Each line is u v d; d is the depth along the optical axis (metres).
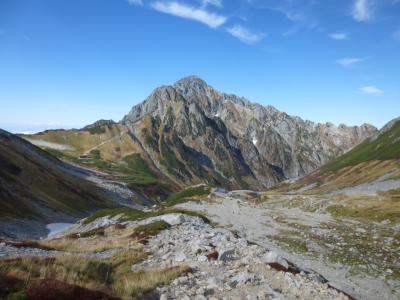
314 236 58.41
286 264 27.00
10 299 12.73
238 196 134.62
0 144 149.88
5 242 31.11
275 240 54.97
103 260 26.06
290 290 22.22
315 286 23.48
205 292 19.41
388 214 74.56
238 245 32.47
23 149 171.62
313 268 38.59
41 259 20.64
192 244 31.88
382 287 33.81
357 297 28.97
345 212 83.88
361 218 76.44
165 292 18.67
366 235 58.84
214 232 41.94
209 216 80.81
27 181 130.12
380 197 96.94
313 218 80.06
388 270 39.03
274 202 120.00
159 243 34.53
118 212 85.31
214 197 121.88
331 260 43.09
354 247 50.03
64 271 18.47
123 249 31.84
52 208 118.00
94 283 17.39
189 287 20.06
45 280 14.40
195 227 45.47
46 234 87.81
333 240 55.09
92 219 86.31
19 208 100.31
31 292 13.34
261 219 79.25
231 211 91.38
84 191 159.00
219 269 24.69
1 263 18.30
